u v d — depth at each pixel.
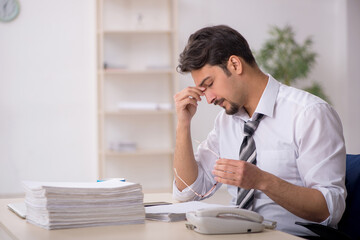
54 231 1.13
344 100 5.55
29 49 4.98
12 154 4.95
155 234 1.11
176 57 4.97
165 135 5.30
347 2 5.48
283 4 5.46
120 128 5.21
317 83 5.52
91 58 5.13
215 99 1.66
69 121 5.08
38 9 5.00
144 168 5.24
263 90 1.69
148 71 4.87
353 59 5.52
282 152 1.66
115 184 1.31
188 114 1.78
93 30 5.12
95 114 5.13
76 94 5.10
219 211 1.14
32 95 5.00
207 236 1.10
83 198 1.17
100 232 1.12
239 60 1.62
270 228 1.21
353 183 1.59
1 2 4.90
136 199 1.24
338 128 1.58
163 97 5.28
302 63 5.12
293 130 1.64
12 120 4.95
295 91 1.69
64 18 5.06
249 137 1.72
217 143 1.93
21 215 1.38
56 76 5.05
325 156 1.52
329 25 5.57
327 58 5.57
